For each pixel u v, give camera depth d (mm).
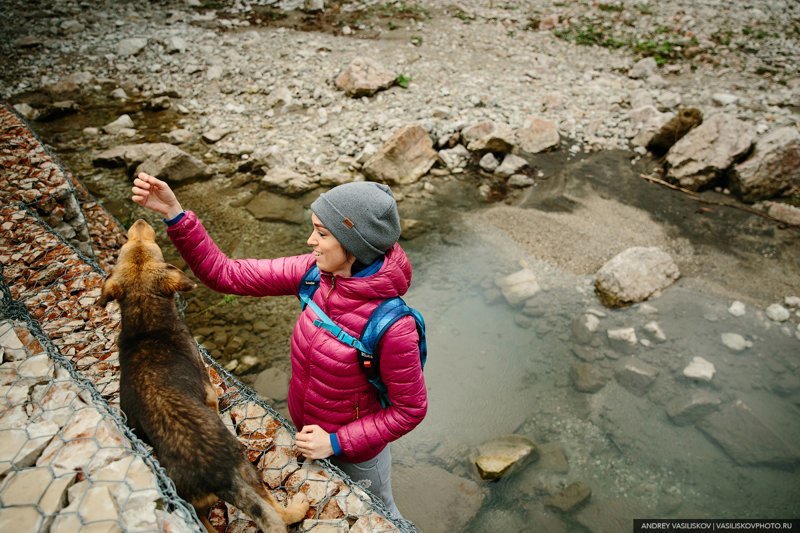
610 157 7969
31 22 11312
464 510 3648
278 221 6488
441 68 10102
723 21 12320
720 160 7062
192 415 1954
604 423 4254
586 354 4824
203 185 7121
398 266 1965
